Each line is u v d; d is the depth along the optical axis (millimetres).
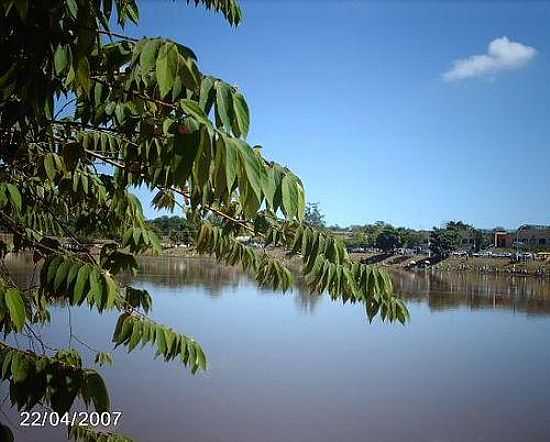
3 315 2199
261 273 3963
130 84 2498
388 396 21172
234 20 3197
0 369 2246
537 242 118812
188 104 1702
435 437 17172
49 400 2262
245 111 1946
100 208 4246
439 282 75688
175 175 1570
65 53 1955
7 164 3232
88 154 3416
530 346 32594
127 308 3576
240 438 15594
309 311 42562
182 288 49875
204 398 18969
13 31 1885
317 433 16719
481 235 123125
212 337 29828
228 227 3541
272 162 2197
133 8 3000
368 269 3229
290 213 2139
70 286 2314
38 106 2033
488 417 19297
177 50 1889
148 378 20562
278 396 20125
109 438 4059
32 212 4027
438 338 34406
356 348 29922
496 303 53812
